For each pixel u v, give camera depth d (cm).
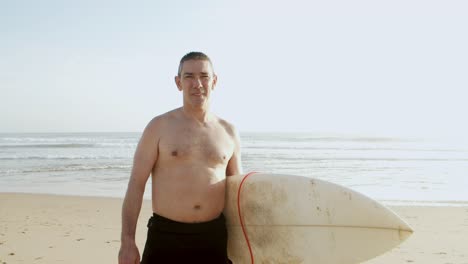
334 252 268
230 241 283
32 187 1177
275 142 4916
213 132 256
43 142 4325
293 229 279
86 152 2684
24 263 465
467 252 511
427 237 589
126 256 231
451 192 1080
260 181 282
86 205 866
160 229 239
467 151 2986
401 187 1171
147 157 244
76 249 525
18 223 685
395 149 3262
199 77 249
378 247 258
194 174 242
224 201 266
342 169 1669
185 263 238
